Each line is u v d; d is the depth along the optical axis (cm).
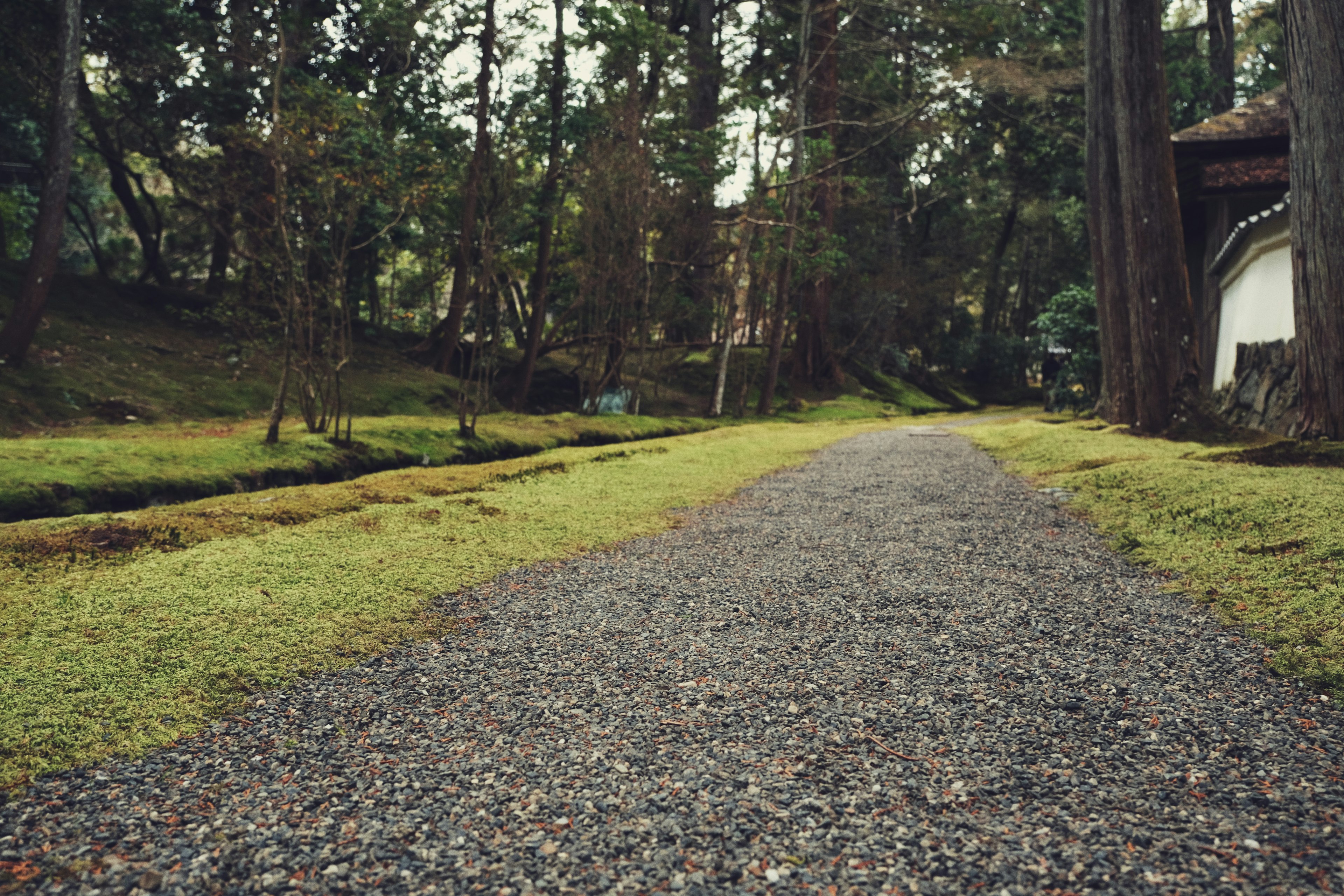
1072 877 203
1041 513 699
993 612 426
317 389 1055
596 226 1858
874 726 295
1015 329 4838
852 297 3472
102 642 361
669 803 244
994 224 4453
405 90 1892
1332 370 785
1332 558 441
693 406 2533
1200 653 355
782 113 2691
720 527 675
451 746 284
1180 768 257
